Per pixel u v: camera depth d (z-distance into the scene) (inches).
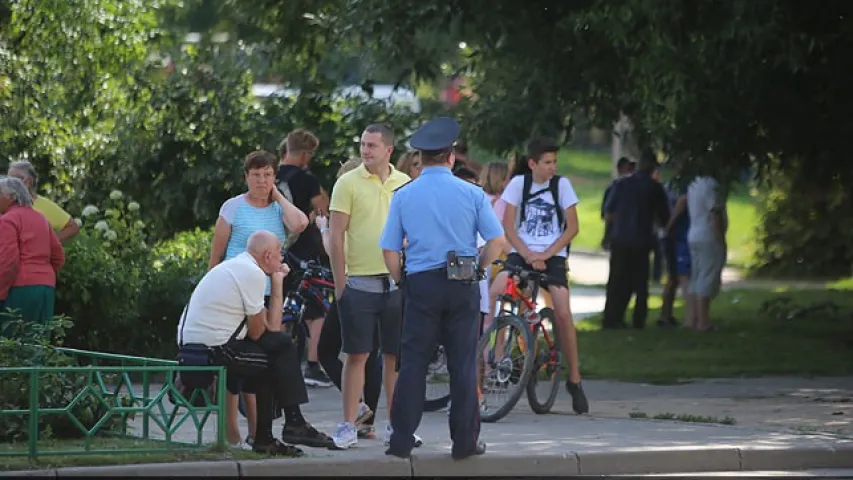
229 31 3016.7
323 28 2496.3
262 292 1149.1
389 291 1243.2
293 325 1654.8
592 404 1606.8
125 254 1903.3
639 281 2556.6
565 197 1523.1
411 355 1151.6
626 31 1964.8
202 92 2337.6
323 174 2315.5
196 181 2262.6
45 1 2240.4
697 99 1945.1
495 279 1558.8
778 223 3796.8
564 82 2288.4
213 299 1147.3
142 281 1849.2
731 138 2039.9
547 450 1211.9
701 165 2054.6
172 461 1107.3
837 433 1346.0
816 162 2160.4
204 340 1148.5
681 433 1343.5
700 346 2237.9
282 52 2549.2
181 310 1857.8
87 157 2274.9
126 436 1214.9
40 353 1226.6
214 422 1364.4
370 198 1239.5
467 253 1149.1
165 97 2320.4
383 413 1512.1
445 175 1154.7
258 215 1296.8
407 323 1151.6
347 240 1247.5
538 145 1523.1
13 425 1178.6
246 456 1134.4
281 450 1157.7
